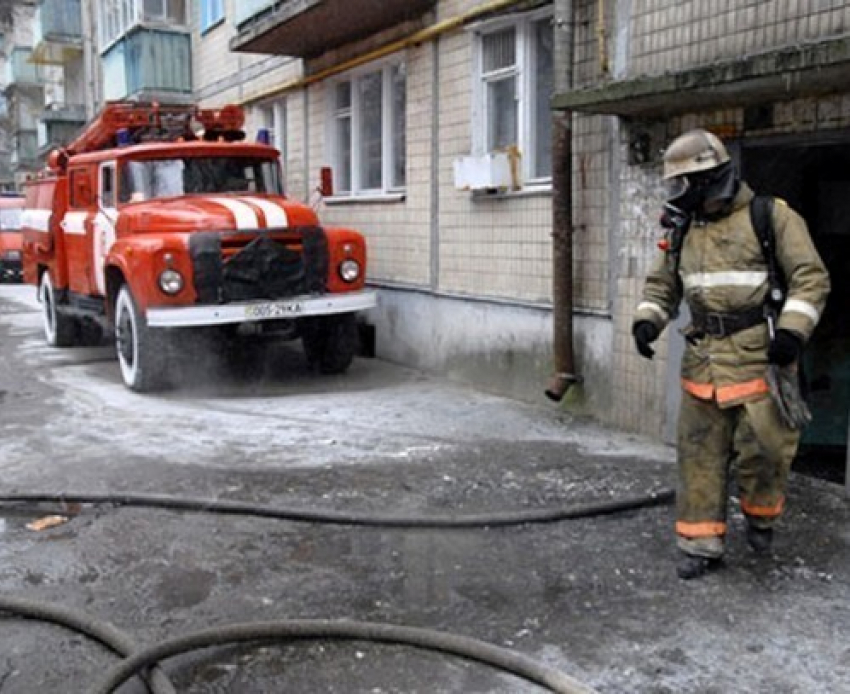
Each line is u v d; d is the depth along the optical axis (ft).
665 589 13.93
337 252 29.68
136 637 12.76
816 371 21.89
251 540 16.30
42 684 11.58
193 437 23.32
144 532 16.76
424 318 32.48
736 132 19.85
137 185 31.50
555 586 14.15
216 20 50.21
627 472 19.75
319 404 27.25
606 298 23.70
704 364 13.85
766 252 13.39
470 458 21.07
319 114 40.01
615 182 22.95
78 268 35.09
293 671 11.73
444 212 30.89
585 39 23.82
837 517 16.83
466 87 29.40
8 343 41.68
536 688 11.22
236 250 28.17
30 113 129.29
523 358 27.22
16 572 15.06
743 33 19.06
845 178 21.66
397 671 11.68
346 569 14.96
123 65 58.23
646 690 11.11
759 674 11.43
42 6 91.25
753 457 13.97
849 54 14.69
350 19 33.09
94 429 24.34
